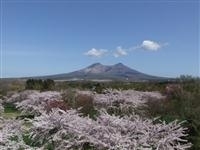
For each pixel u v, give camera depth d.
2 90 39.06
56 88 37.12
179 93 20.03
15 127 9.70
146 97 20.31
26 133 9.62
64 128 8.57
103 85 35.50
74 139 8.04
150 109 15.43
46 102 20.03
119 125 8.16
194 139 10.51
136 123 8.23
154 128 8.06
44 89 36.94
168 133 8.02
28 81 41.53
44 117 8.85
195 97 16.95
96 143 7.49
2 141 8.17
